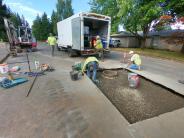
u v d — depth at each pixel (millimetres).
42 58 11156
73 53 11648
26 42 16391
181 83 5605
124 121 2969
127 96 4586
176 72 7602
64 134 2566
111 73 6879
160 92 4914
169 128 2770
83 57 11758
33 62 9414
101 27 11617
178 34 16594
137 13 18391
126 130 2684
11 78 5371
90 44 11180
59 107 3502
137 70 7820
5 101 3816
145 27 21375
